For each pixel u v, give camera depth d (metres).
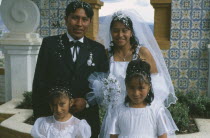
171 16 5.58
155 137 2.39
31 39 5.58
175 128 2.66
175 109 4.24
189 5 5.50
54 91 2.43
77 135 2.50
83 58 2.60
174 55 5.66
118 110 2.44
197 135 3.67
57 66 2.58
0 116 4.85
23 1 5.62
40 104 2.67
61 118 2.50
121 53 2.90
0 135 4.32
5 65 5.86
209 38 5.52
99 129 2.85
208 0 5.43
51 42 2.64
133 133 2.35
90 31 5.77
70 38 2.64
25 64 5.67
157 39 5.75
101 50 2.74
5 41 5.57
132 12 2.90
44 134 2.50
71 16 2.55
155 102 2.48
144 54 2.88
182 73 5.69
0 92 6.31
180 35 5.60
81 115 2.68
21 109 5.04
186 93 5.72
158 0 5.55
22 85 5.73
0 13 5.75
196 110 4.72
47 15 6.06
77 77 2.58
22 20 5.65
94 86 2.61
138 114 2.36
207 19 5.48
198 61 5.61
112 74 2.82
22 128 4.10
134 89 2.30
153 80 2.91
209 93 5.54
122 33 2.72
